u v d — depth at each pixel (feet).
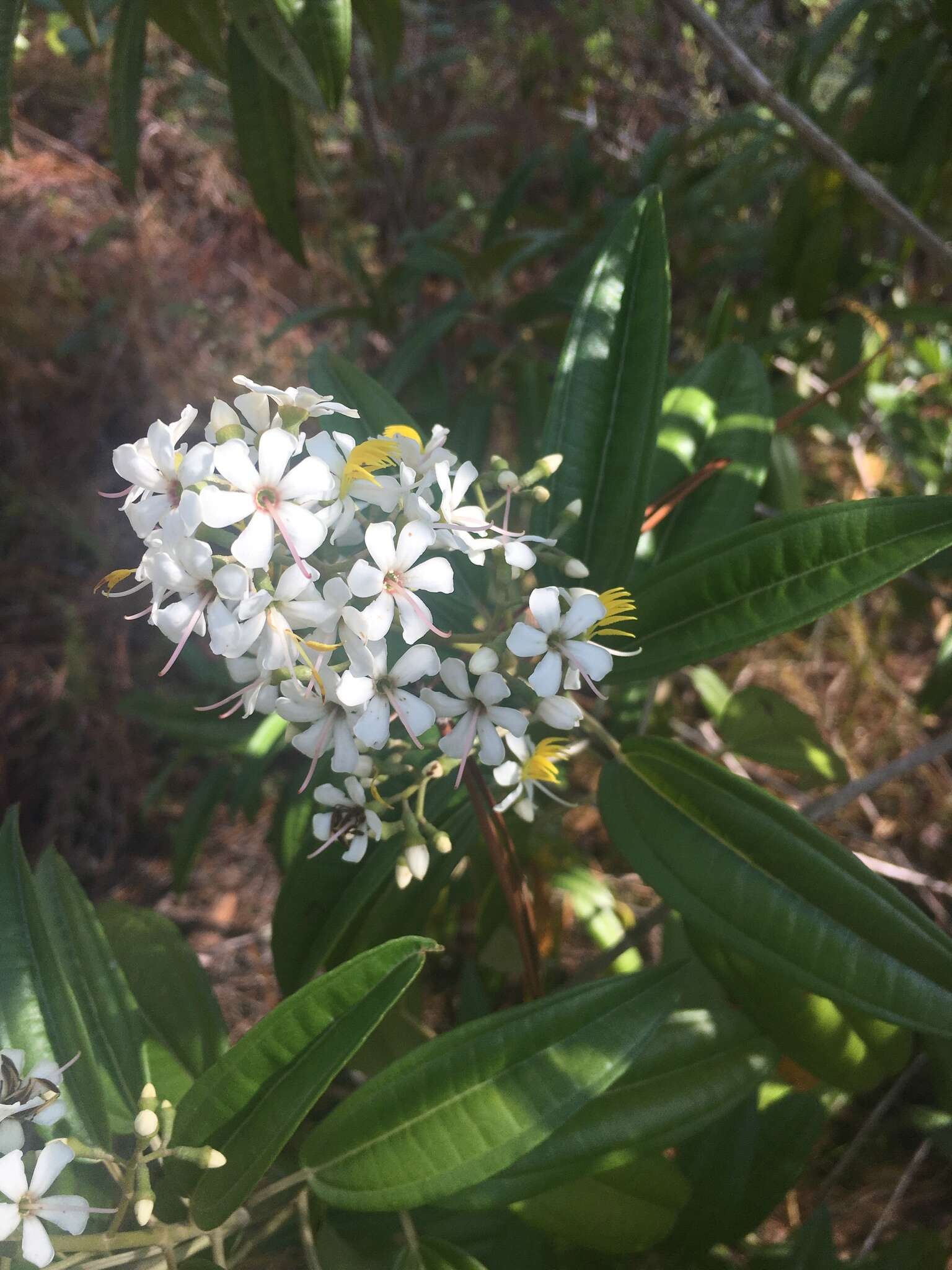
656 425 0.80
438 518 0.60
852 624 1.83
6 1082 0.59
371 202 2.37
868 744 1.80
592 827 1.74
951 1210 1.30
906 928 0.68
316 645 0.55
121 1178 0.60
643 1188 0.87
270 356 2.24
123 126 1.03
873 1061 0.92
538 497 0.69
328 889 0.84
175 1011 0.90
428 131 2.26
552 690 0.60
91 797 1.99
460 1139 0.65
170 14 0.99
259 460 0.54
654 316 0.81
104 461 2.22
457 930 1.58
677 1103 0.80
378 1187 0.65
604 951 1.30
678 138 1.62
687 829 0.76
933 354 1.75
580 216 1.66
